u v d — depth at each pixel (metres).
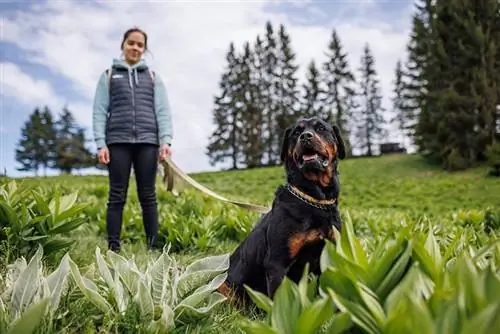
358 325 1.47
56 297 2.11
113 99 4.93
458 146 29.55
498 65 30.23
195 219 6.85
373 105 64.69
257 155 55.97
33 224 3.60
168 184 4.65
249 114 56.56
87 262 3.77
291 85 58.00
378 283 1.67
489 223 6.80
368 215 7.75
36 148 62.81
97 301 2.17
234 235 6.63
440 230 4.14
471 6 30.48
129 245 5.52
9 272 2.52
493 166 24.84
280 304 1.52
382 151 50.78
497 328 1.24
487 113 28.98
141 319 2.14
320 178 3.14
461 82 30.27
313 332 1.46
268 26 58.25
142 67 5.05
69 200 3.92
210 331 2.29
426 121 31.42
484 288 1.43
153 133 5.00
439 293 1.45
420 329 1.30
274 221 3.10
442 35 31.05
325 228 3.09
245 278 3.35
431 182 23.91
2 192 3.92
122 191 4.96
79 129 64.00
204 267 2.46
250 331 1.47
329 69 59.03
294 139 3.46
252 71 58.09
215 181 28.00
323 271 1.65
